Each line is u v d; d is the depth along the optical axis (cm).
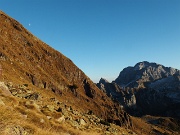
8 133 970
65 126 2605
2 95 2294
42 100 4634
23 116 1855
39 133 1304
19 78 14312
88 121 5866
